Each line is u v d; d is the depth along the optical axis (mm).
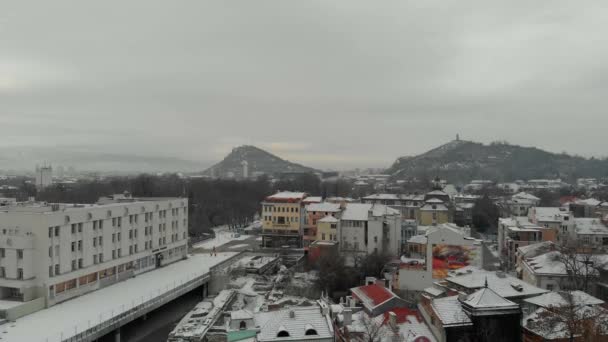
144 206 148000
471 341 68438
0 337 86938
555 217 164125
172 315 123500
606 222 163125
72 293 116500
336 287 130500
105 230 129875
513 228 152625
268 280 145125
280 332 66812
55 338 86500
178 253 168875
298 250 177250
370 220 160125
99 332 93312
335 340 69812
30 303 103312
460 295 76500
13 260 108125
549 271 103062
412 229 177250
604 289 97188
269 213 191125
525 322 72938
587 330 65000
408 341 71688
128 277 139250
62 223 113375
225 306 121750
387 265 140250
